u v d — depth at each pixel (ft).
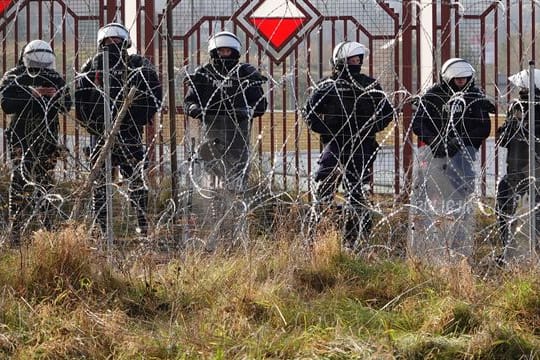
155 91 113.09
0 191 105.50
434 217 104.99
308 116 111.24
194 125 128.36
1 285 90.33
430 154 109.29
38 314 84.12
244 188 106.42
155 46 140.05
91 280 91.35
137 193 105.60
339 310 89.15
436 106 110.22
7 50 141.49
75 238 93.76
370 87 108.27
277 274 96.17
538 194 107.96
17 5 132.05
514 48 135.74
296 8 137.59
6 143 115.65
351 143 111.04
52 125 112.57
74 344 79.00
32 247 94.43
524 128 109.60
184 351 78.95
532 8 132.36
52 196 103.40
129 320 86.58
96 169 100.22
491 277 98.78
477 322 84.64
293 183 116.37
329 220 102.53
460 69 109.60
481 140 110.93
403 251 104.42
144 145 112.37
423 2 139.95
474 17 139.13
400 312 90.17
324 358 77.77
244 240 101.45
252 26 136.26
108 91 102.78
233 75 113.39
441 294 92.58
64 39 136.36
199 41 139.23
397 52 139.85
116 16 133.18
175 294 91.40
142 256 96.73
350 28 140.46
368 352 78.38
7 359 77.10
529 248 100.89
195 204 108.78
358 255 102.42
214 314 86.89
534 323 86.43
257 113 113.70
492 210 104.32
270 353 79.10
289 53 136.56
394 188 122.72
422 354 79.10
